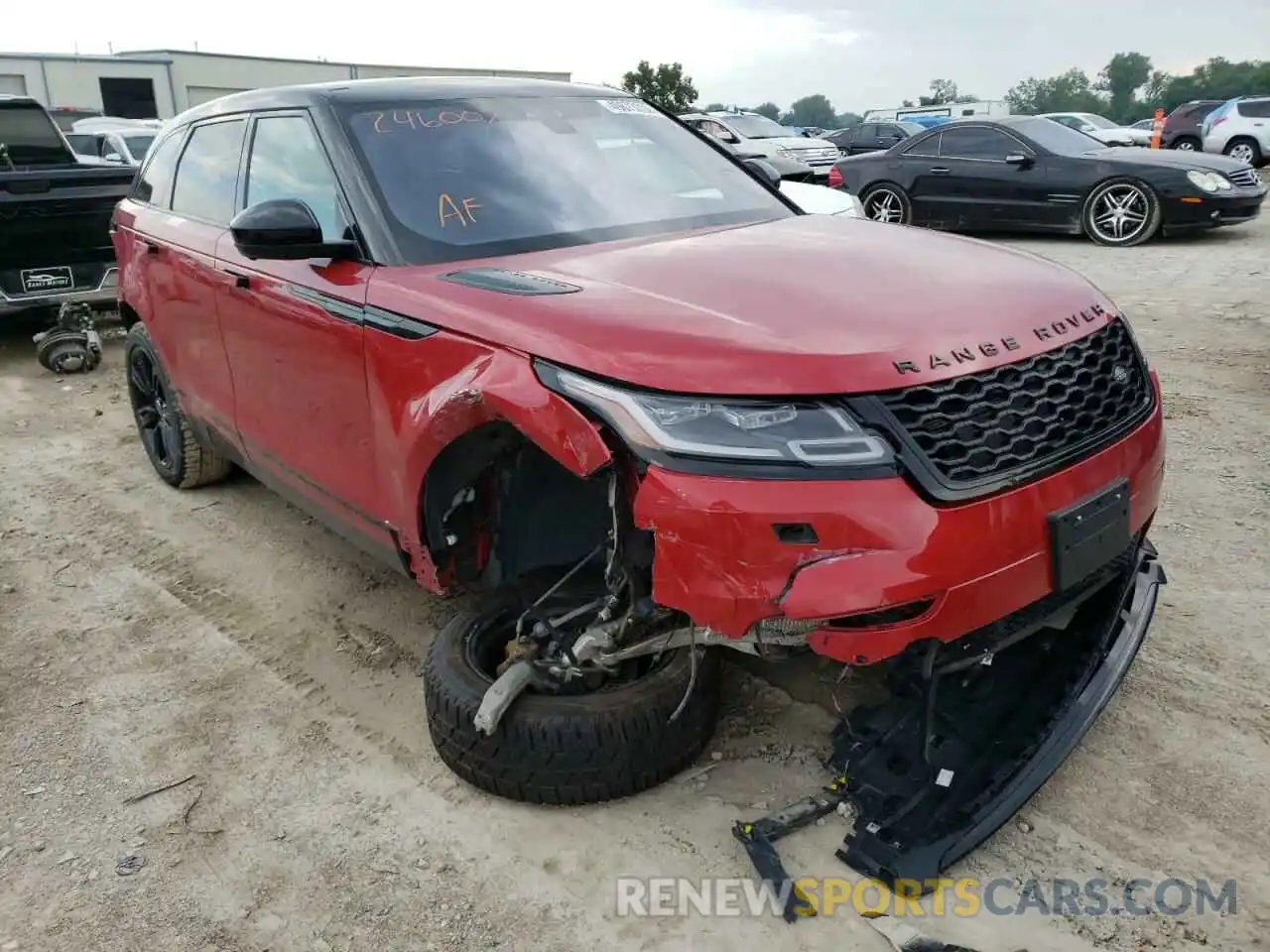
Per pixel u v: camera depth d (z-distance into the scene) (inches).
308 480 139.5
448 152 132.0
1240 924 88.7
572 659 104.3
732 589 84.0
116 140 627.8
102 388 285.3
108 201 305.7
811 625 85.0
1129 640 112.6
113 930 95.6
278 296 132.7
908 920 90.5
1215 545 155.8
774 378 84.7
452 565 116.6
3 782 117.1
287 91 148.1
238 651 143.7
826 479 82.7
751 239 122.8
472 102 141.6
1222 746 110.7
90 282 309.9
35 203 291.6
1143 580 121.0
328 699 131.0
